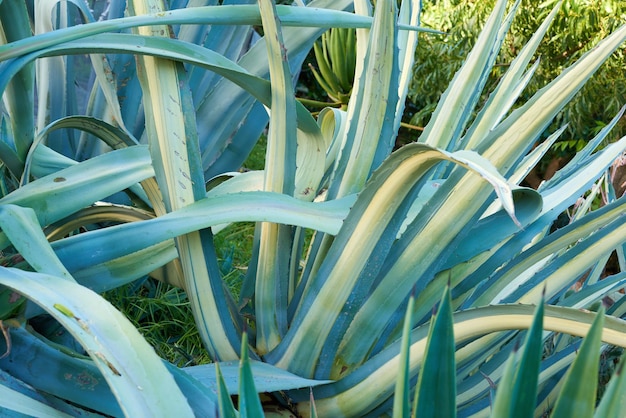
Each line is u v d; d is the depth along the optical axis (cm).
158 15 119
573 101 362
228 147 207
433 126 144
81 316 87
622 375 58
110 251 115
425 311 124
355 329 116
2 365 106
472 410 121
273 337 125
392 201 104
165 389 82
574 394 60
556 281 123
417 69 409
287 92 117
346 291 111
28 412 93
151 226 114
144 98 121
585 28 358
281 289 124
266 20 112
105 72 167
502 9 142
